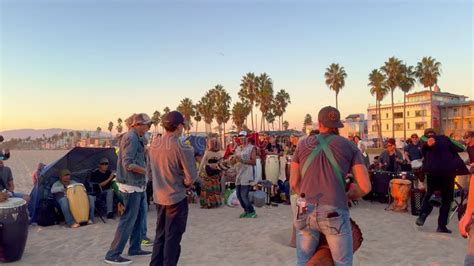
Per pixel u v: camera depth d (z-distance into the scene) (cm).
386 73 6681
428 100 7600
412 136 1084
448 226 771
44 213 796
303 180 334
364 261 549
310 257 331
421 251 597
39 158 4594
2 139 888
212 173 1012
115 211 888
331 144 328
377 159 1118
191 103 9594
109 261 543
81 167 933
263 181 1055
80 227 787
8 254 553
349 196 346
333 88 7131
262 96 7469
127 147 532
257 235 709
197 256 584
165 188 454
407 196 911
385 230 739
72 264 548
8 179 870
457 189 936
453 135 1042
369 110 8669
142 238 639
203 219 867
